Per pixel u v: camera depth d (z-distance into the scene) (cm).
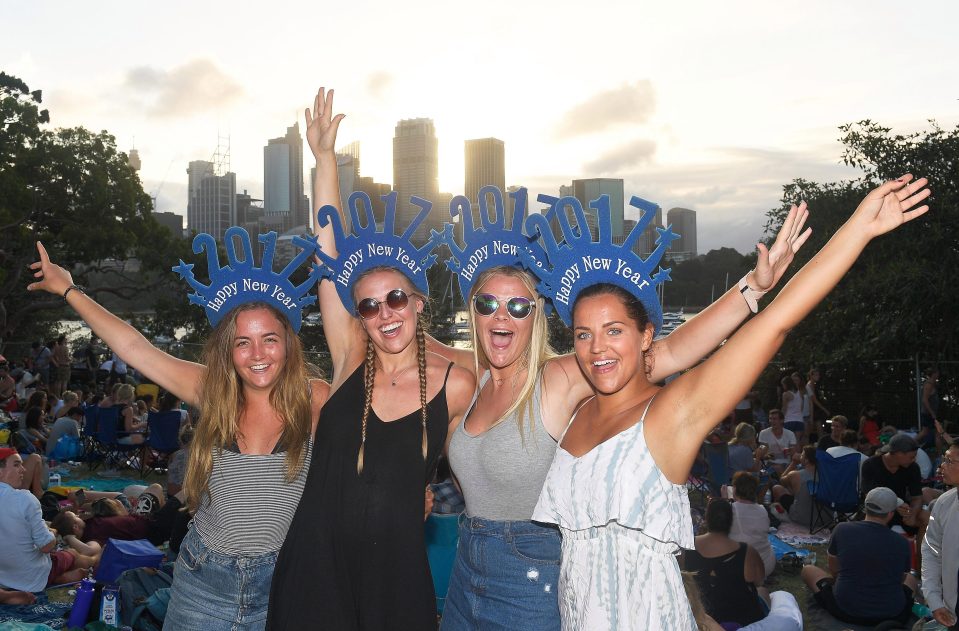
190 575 305
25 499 590
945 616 438
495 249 317
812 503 838
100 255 3183
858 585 581
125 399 1143
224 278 327
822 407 1248
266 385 307
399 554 289
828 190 1734
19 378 1648
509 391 289
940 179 1552
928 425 1127
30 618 557
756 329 217
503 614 276
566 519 243
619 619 229
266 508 303
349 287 333
